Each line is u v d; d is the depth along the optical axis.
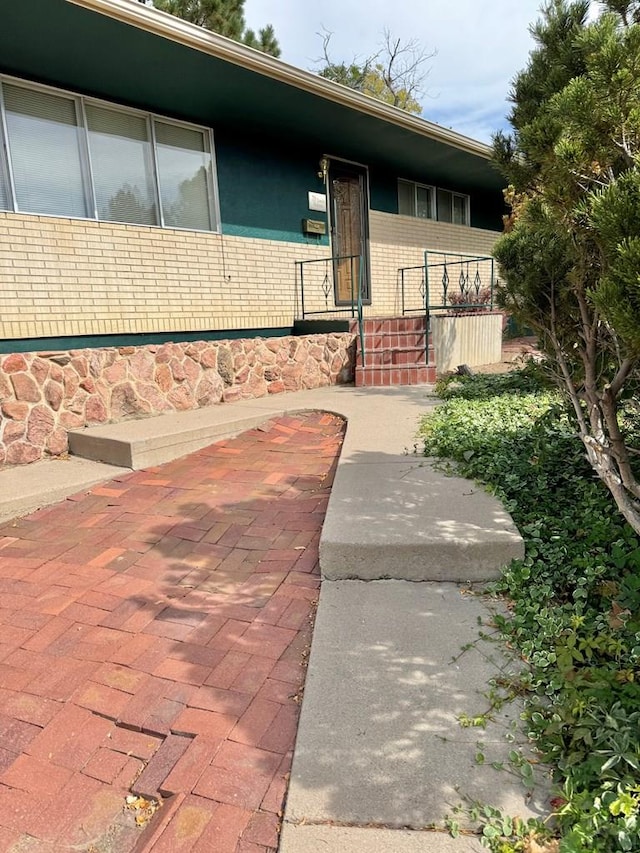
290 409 6.10
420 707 1.96
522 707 1.94
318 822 1.56
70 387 5.15
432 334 8.12
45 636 2.59
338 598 2.69
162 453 4.89
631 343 1.64
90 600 2.88
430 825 1.53
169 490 4.30
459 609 2.55
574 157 1.97
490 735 1.83
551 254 2.31
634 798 1.48
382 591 2.74
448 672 2.13
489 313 9.74
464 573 2.78
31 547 3.53
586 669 2.00
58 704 2.16
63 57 5.50
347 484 3.69
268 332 8.48
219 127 7.63
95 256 6.42
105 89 6.29
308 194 8.91
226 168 7.76
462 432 4.54
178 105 6.86
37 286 5.97
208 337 7.70
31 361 4.88
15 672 2.36
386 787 1.65
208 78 6.16
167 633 2.57
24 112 5.87
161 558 3.30
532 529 2.98
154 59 5.64
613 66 1.96
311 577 2.97
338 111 7.35
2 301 5.73
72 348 6.33
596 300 1.63
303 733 1.87
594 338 2.22
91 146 6.39
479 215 12.84
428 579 2.81
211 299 7.65
